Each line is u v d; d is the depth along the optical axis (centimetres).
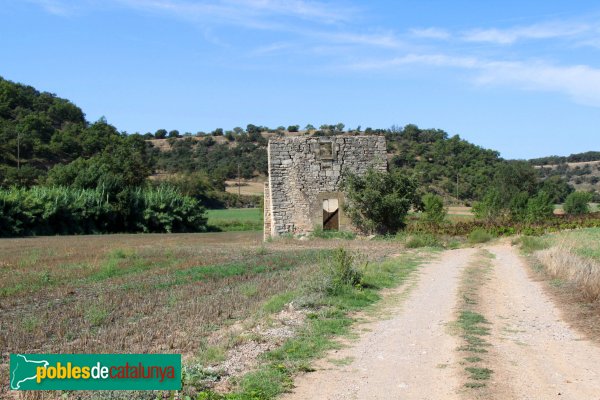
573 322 1376
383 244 3409
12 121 10600
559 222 4791
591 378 927
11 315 1445
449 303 1612
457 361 1027
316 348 1116
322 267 1919
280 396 855
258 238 5050
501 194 6094
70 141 10394
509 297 1739
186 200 7056
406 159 10456
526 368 987
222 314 1404
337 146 3897
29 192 6156
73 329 1266
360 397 849
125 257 2842
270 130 15038
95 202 6438
